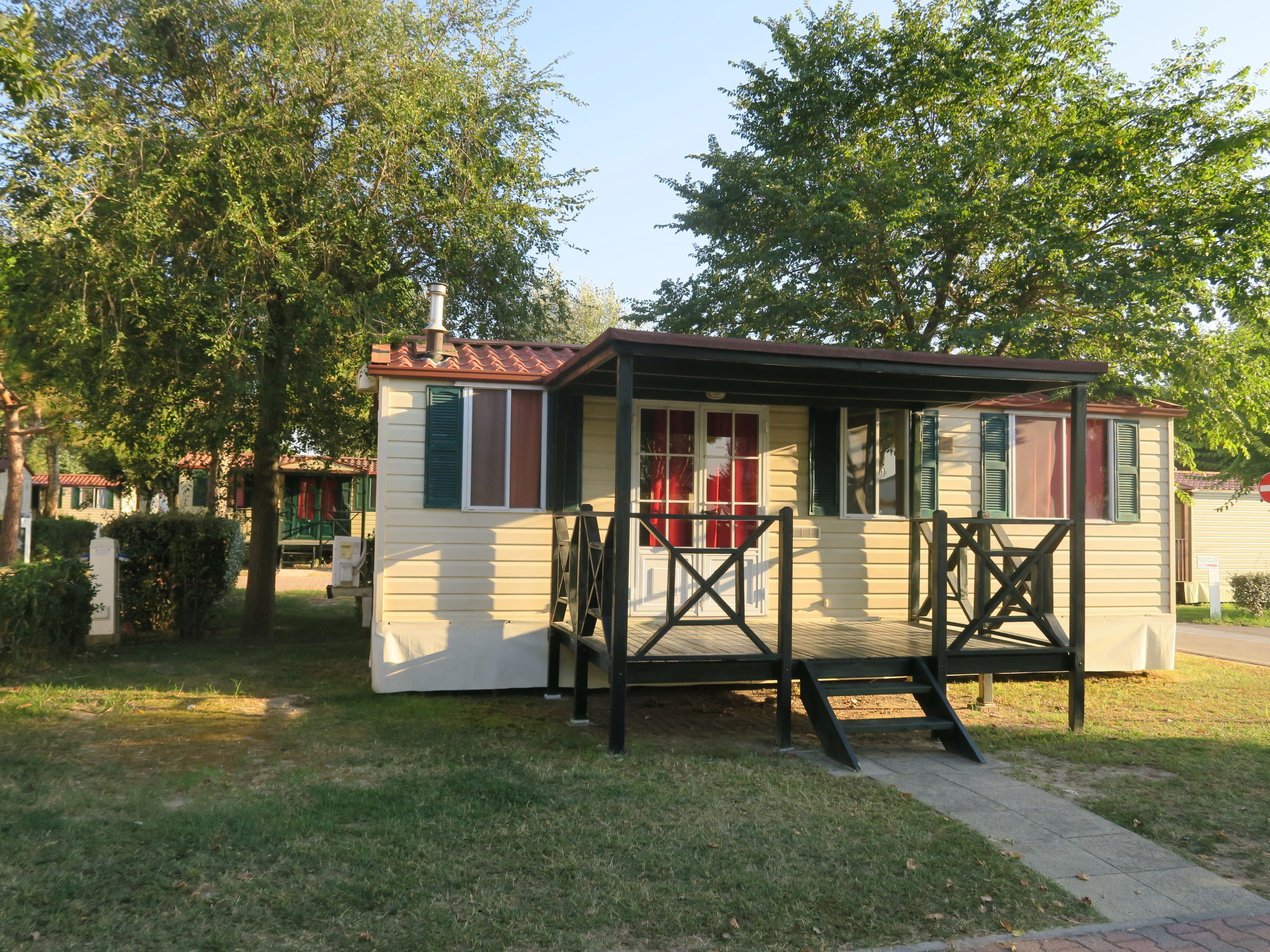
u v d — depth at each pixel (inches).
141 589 432.8
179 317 393.7
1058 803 202.2
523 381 320.5
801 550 348.2
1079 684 276.7
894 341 615.8
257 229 378.9
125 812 180.7
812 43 684.1
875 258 587.5
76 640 373.1
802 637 298.8
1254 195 538.9
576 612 281.0
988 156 587.5
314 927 133.9
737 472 344.8
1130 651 374.0
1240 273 535.2
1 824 170.4
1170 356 532.7
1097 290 530.6
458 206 443.2
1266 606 648.4
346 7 426.6
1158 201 570.3
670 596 248.4
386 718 271.9
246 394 408.5
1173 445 393.1
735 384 315.3
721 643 276.4
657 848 166.9
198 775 206.8
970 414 366.9
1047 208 572.4
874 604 354.0
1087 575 374.6
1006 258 617.0
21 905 137.3
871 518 355.3
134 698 293.1
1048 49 653.9
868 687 253.9
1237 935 139.4
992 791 211.2
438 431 312.8
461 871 154.3
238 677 336.2
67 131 379.2
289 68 410.3
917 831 181.0
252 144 394.9
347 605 603.5
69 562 364.8
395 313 449.1
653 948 130.6
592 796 197.5
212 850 161.5
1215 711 309.0
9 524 657.6
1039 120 645.3
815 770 226.2
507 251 477.1
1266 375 550.0
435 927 134.3
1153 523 386.0
